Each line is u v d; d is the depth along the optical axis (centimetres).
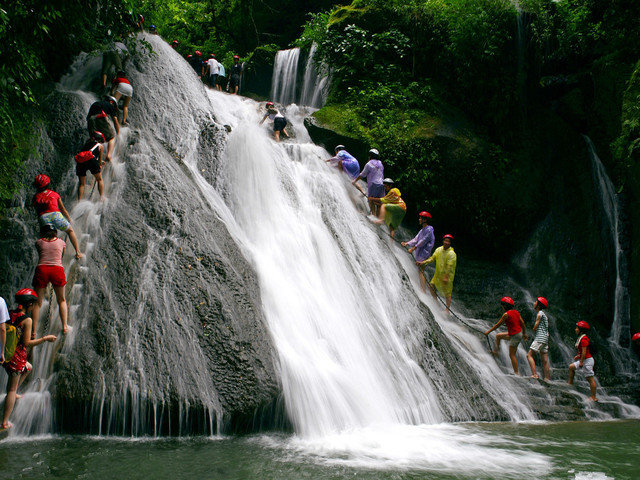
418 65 1490
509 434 679
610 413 914
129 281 683
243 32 2297
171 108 1172
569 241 1355
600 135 1425
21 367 575
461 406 796
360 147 1307
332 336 759
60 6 895
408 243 1148
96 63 1166
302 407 631
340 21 1510
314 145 1264
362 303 866
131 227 751
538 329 1026
